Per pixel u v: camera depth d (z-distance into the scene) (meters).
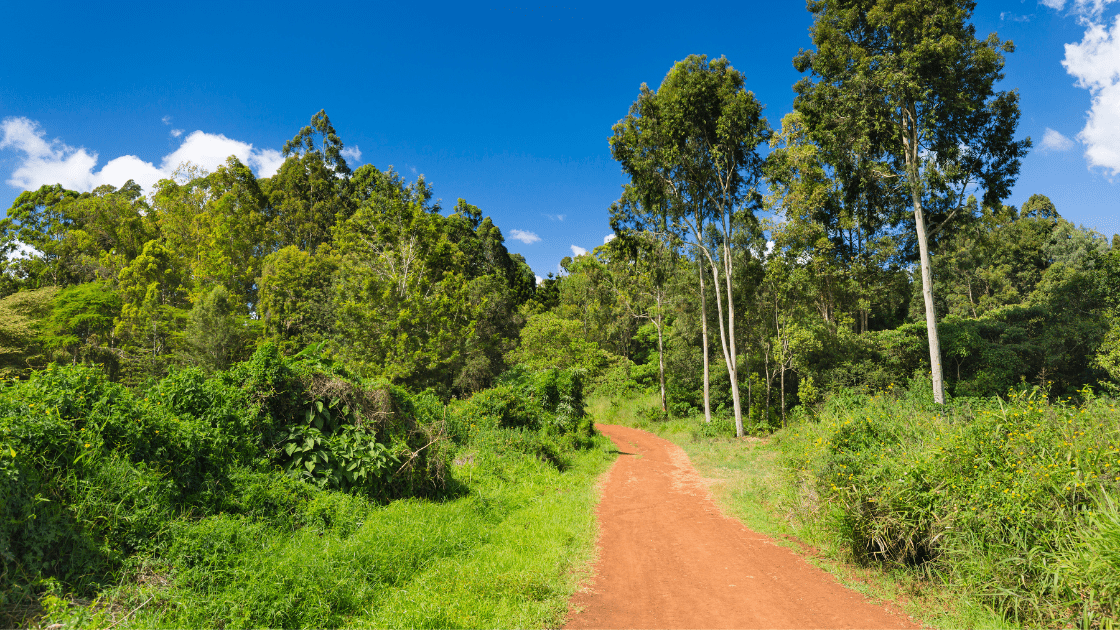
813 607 5.14
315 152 57.16
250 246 47.38
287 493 6.55
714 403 32.34
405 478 8.59
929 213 21.61
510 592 5.36
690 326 34.28
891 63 19.33
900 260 27.27
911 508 5.64
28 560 3.92
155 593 4.31
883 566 5.97
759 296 29.19
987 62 18.27
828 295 30.73
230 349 29.17
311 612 4.53
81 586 4.15
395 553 6.03
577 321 46.84
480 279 38.88
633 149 26.53
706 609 5.18
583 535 7.97
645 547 7.61
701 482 13.56
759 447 18.16
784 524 8.16
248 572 4.80
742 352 31.08
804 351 26.16
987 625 4.35
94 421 5.16
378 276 24.89
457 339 25.05
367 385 9.28
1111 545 3.93
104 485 4.81
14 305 32.78
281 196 54.78
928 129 18.95
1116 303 27.92
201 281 40.59
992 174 20.00
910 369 26.28
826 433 7.74
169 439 5.77
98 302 35.38
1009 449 5.45
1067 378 26.17
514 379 22.80
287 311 32.03
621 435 28.86
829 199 27.41
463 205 58.38
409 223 27.98
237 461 6.56
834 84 20.98
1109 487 4.55
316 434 7.66
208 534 5.09
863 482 6.30
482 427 15.12
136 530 4.77
